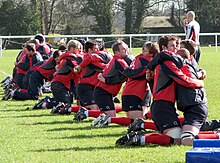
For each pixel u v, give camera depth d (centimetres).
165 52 1489
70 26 11688
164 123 1486
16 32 11044
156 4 12031
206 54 6644
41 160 1334
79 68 2127
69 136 1695
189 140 1459
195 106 1482
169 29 12269
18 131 1817
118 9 11612
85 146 1517
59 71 2383
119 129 1808
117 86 1917
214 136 1461
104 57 2138
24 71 3005
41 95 3019
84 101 2155
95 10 11275
